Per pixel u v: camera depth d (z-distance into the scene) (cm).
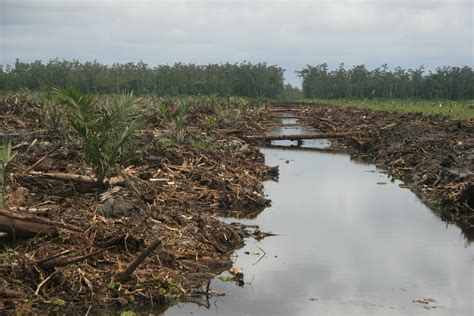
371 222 1075
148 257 750
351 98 9544
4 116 1886
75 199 926
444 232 1012
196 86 8512
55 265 658
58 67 7069
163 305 661
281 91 10025
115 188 991
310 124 3509
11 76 6550
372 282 754
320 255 868
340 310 660
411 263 834
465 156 1505
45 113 1838
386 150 1989
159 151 1359
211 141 1686
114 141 995
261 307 664
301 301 686
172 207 990
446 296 708
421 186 1392
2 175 870
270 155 2097
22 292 628
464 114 3472
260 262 829
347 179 1573
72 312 616
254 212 1144
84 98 977
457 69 9344
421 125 2628
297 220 1088
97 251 688
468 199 1160
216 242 873
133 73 7819
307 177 1600
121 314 612
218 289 716
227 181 1248
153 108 2459
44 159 1156
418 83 9556
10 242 709
